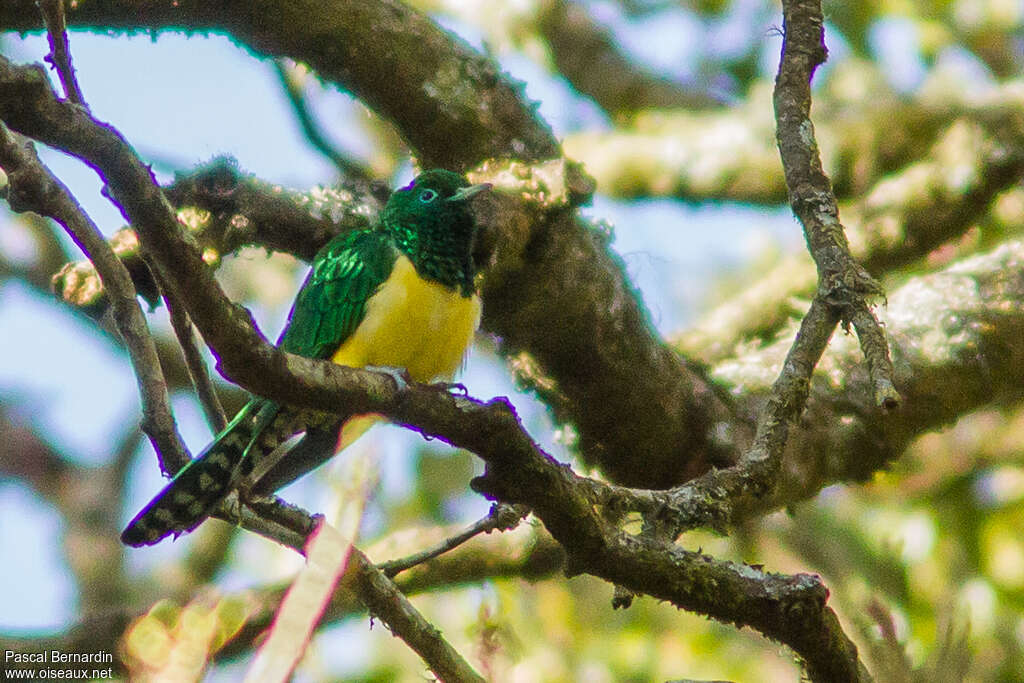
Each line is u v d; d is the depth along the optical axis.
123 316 7.90
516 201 10.11
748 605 7.03
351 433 8.79
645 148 15.13
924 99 15.06
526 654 12.88
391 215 9.91
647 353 10.90
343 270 9.67
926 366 11.63
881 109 15.19
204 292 5.54
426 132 10.38
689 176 14.84
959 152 13.50
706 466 11.35
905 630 11.24
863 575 13.39
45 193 7.38
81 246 7.66
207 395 8.49
